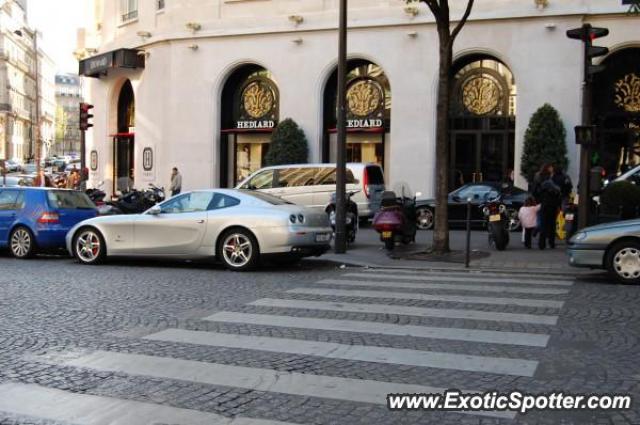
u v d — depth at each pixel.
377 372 5.70
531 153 21.30
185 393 5.20
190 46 27.06
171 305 8.75
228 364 5.97
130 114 31.61
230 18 26.45
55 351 6.45
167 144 27.73
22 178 33.62
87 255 13.46
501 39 22.36
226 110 27.38
